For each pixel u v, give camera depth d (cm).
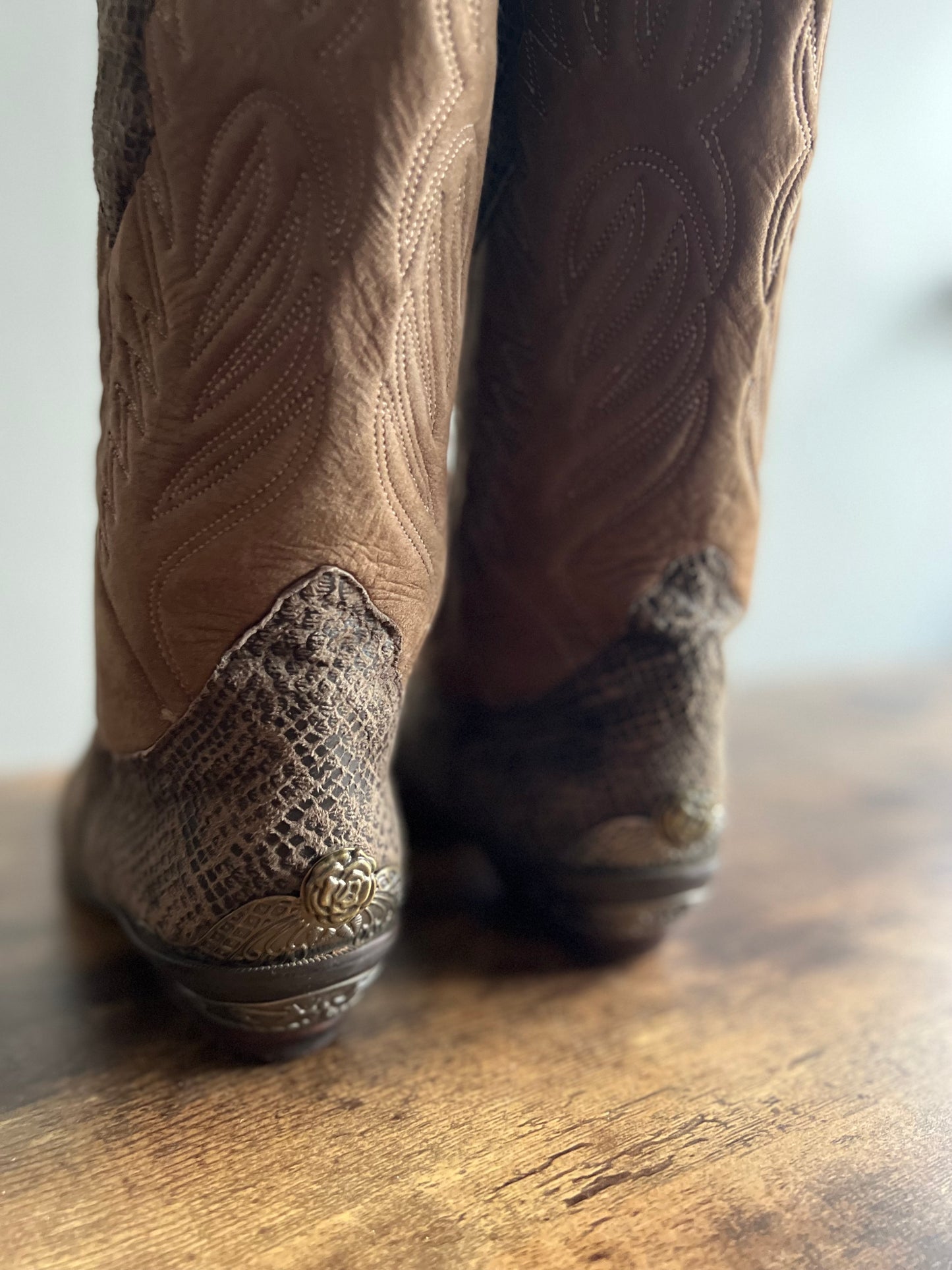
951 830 55
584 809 39
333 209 27
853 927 45
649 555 36
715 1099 33
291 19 26
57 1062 33
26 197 56
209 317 28
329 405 28
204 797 31
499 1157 30
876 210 80
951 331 86
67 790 42
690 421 35
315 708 30
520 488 37
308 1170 29
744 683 82
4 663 63
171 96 27
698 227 33
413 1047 35
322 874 31
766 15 31
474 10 28
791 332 80
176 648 30
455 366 31
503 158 35
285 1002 31
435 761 44
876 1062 35
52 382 60
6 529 61
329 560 29
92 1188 28
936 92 79
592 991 39
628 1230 28
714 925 44
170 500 30
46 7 54
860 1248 27
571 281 35
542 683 39
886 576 92
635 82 32
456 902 46
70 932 41
